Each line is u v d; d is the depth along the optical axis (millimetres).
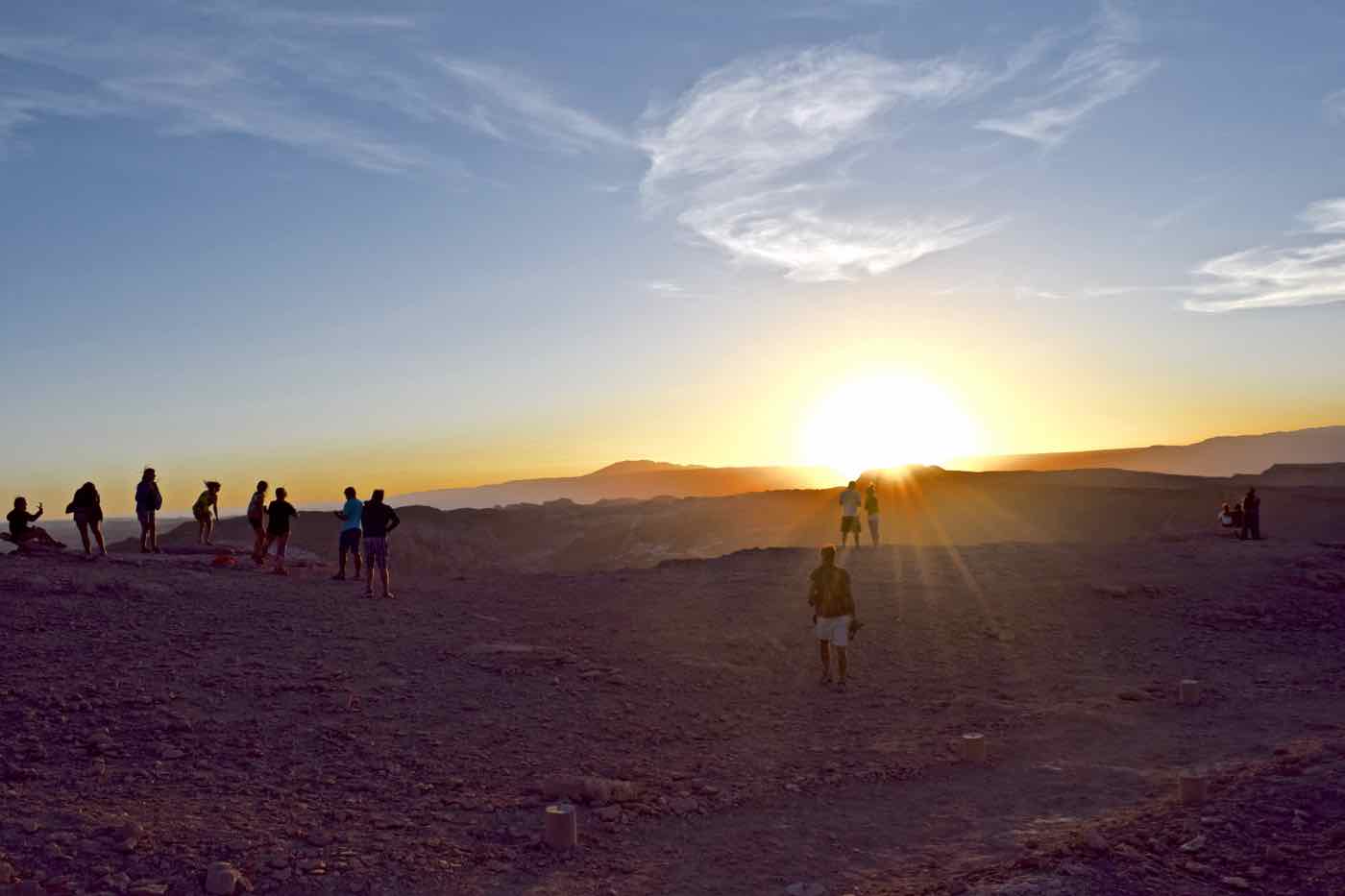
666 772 9656
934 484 82750
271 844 7336
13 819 7500
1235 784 8266
